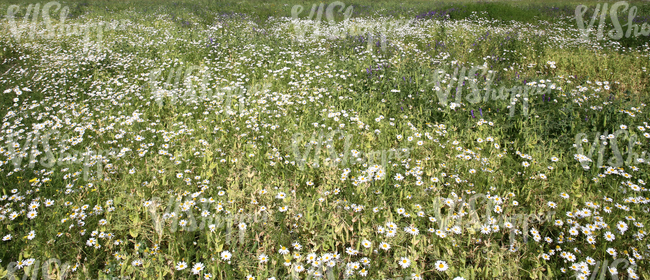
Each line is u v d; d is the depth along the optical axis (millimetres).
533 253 2479
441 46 8312
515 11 12891
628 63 6785
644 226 2574
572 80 5957
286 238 2691
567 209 2836
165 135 4137
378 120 4332
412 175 3379
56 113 5039
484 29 10227
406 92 5203
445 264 2354
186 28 10984
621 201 2871
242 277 2408
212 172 3492
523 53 7551
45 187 3213
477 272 2373
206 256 2480
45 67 7203
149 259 2471
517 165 3494
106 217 2805
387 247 2434
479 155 3604
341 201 2965
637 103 4582
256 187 3176
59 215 2844
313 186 3273
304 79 5852
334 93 5320
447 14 13000
